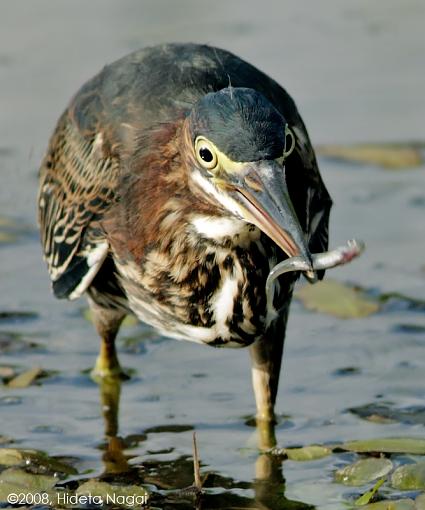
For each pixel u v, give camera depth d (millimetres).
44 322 13711
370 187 16734
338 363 12672
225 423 11711
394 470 10539
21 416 11836
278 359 11539
